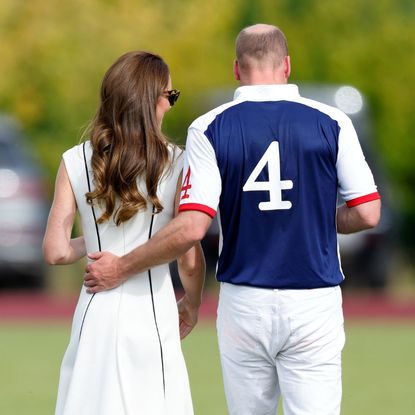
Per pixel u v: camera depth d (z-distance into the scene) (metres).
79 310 20.66
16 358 44.12
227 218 20.59
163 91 20.77
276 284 20.34
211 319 57.09
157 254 20.11
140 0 90.38
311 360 20.52
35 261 62.22
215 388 37.47
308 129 20.44
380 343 49.12
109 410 20.16
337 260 20.75
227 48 94.50
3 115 83.69
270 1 99.38
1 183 61.78
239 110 20.59
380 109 95.81
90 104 86.00
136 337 20.38
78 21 86.50
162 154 20.53
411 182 95.19
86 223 20.80
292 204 20.34
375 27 98.88
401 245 93.50
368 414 33.25
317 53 97.50
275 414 21.36
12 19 86.44
